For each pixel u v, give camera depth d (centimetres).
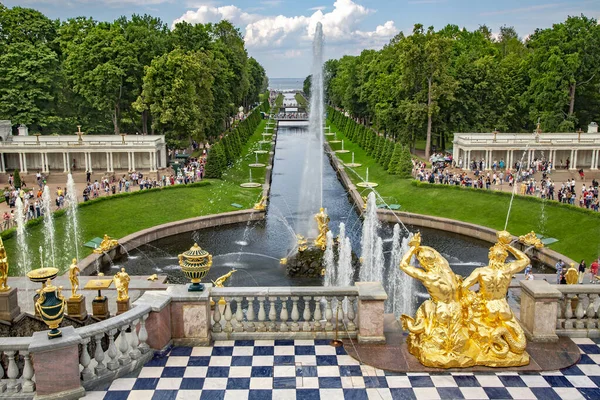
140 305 1809
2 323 2120
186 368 1759
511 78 11556
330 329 1958
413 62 10262
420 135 11412
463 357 1738
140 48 10375
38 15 10950
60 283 4194
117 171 9912
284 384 1669
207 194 7912
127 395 1609
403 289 4641
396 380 1684
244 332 1962
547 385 1653
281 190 9075
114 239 5791
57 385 1563
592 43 10231
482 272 1772
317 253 5028
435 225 6900
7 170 9981
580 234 5788
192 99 9850
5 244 5278
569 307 1967
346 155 12281
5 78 9944
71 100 11188
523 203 6850
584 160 10212
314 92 7294
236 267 5281
